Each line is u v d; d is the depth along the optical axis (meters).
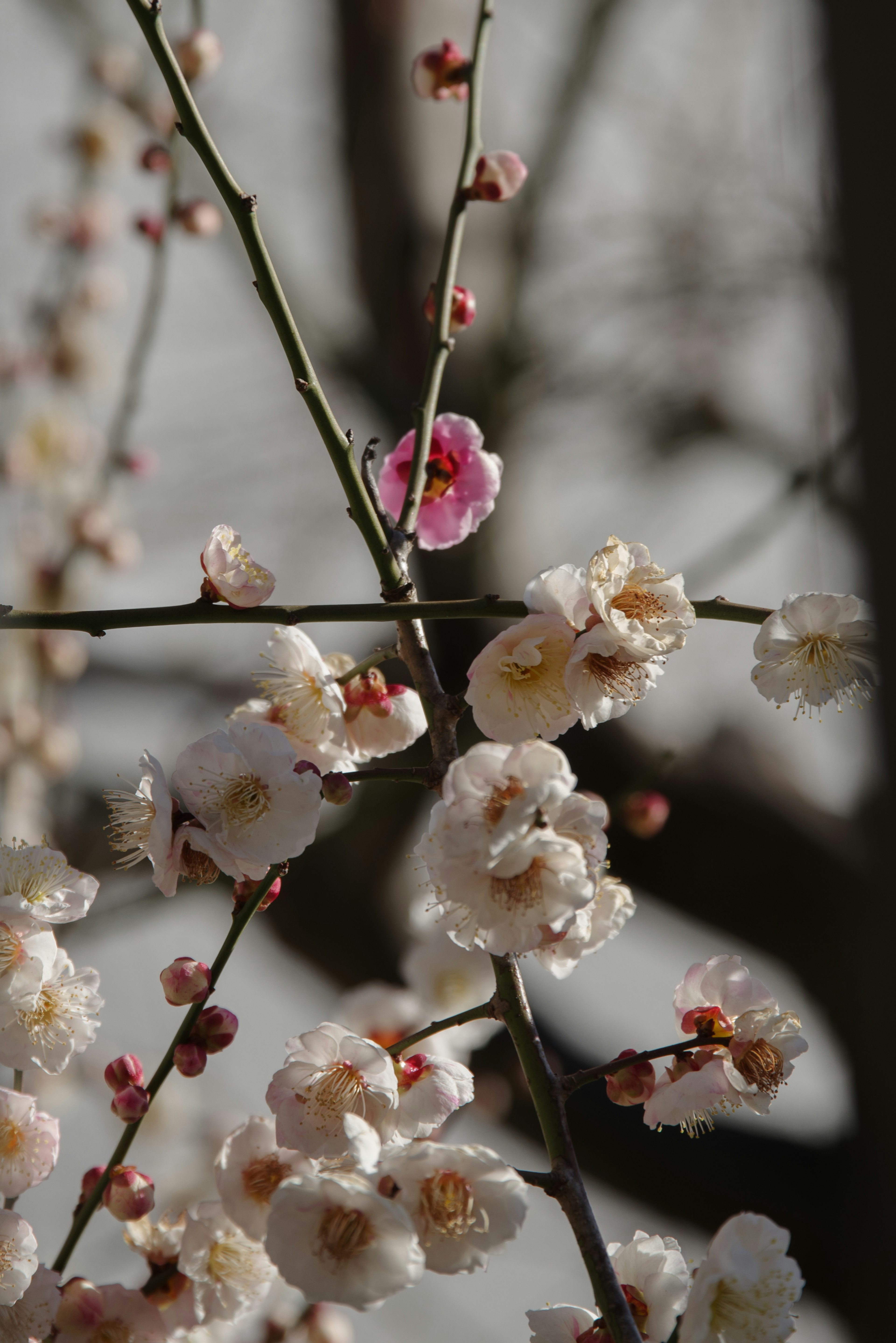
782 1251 0.99
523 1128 1.60
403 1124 1.01
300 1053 1.01
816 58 1.12
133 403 1.38
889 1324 1.27
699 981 1.03
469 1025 1.25
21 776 1.56
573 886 0.98
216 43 1.19
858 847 1.66
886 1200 1.28
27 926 1.02
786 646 1.03
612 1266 0.98
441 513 1.08
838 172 1.07
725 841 1.68
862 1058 1.37
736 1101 1.02
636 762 1.73
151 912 1.57
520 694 1.02
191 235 1.22
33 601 1.58
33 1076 1.71
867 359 1.06
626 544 1.02
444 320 1.06
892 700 1.03
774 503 1.53
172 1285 1.03
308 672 1.04
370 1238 0.98
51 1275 1.02
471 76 1.08
